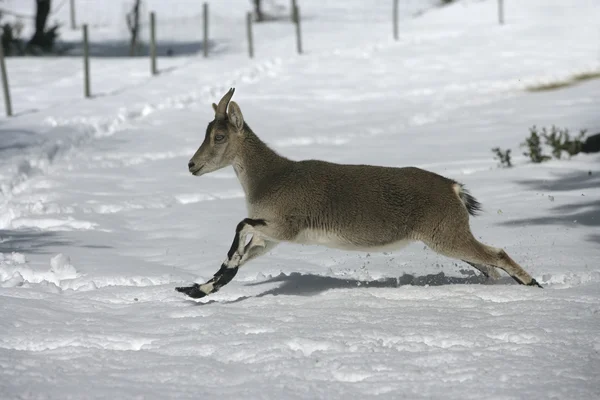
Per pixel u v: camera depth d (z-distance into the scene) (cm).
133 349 1784
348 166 2239
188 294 2152
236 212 3594
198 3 14225
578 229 2906
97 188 4150
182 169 4612
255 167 2252
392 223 2177
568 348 1631
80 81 7631
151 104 6556
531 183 3750
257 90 7212
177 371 1561
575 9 9812
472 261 2205
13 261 2697
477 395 1393
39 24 10012
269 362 1605
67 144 5225
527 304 1980
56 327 1903
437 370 1523
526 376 1473
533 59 7844
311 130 5603
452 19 10175
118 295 2284
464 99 6525
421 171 2227
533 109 5841
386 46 9056
